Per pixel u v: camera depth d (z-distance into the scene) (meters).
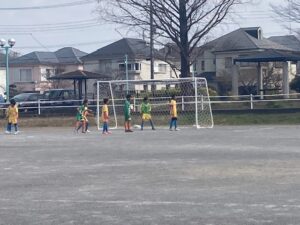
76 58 91.38
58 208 11.95
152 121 36.56
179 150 22.44
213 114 39.12
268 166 17.39
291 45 77.00
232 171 16.56
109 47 81.75
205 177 15.59
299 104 42.06
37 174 16.98
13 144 26.69
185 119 38.09
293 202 11.99
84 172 17.16
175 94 39.41
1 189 14.43
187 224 10.30
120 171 17.17
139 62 79.50
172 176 15.91
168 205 11.98
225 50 70.25
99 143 26.14
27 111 45.06
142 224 10.39
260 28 73.00
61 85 84.38
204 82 39.50
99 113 37.94
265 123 36.97
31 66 89.06
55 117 41.47
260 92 48.69
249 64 62.22
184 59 47.34
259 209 11.38
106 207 11.95
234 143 24.67
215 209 11.48
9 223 10.72
